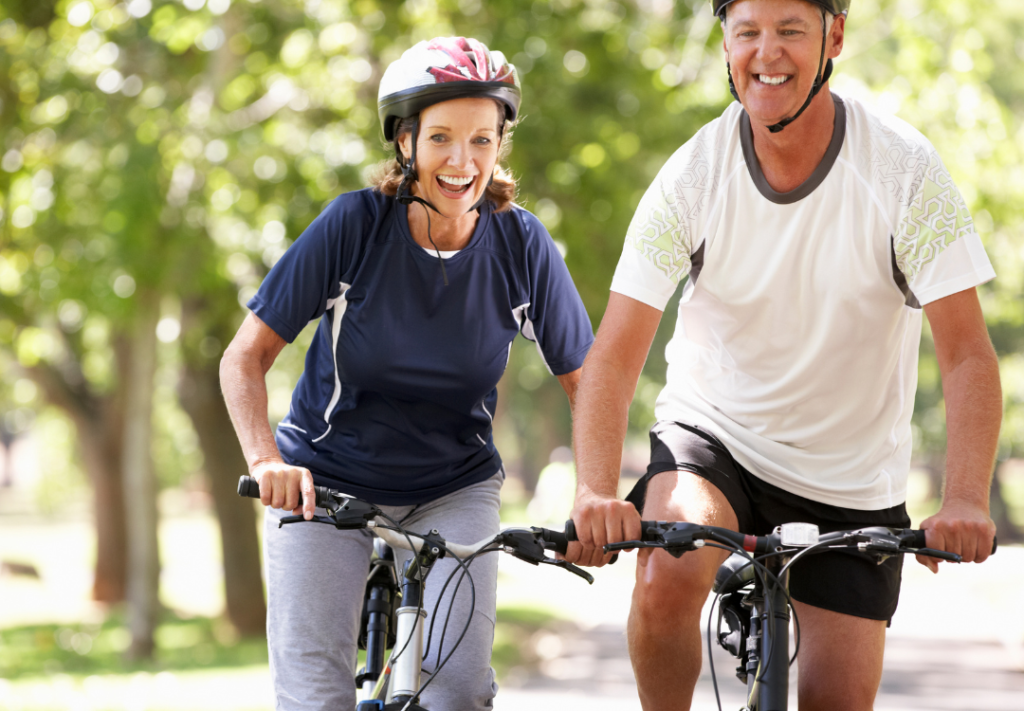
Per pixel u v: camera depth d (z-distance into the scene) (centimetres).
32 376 3250
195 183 1653
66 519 9044
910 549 419
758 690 450
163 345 2792
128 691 1597
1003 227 2169
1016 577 3684
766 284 516
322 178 1714
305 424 586
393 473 578
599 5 1894
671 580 496
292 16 1772
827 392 530
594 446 481
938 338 493
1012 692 1722
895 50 2095
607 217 1869
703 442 540
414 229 557
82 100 1706
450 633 536
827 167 504
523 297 575
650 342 518
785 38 481
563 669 1992
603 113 1895
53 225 1730
